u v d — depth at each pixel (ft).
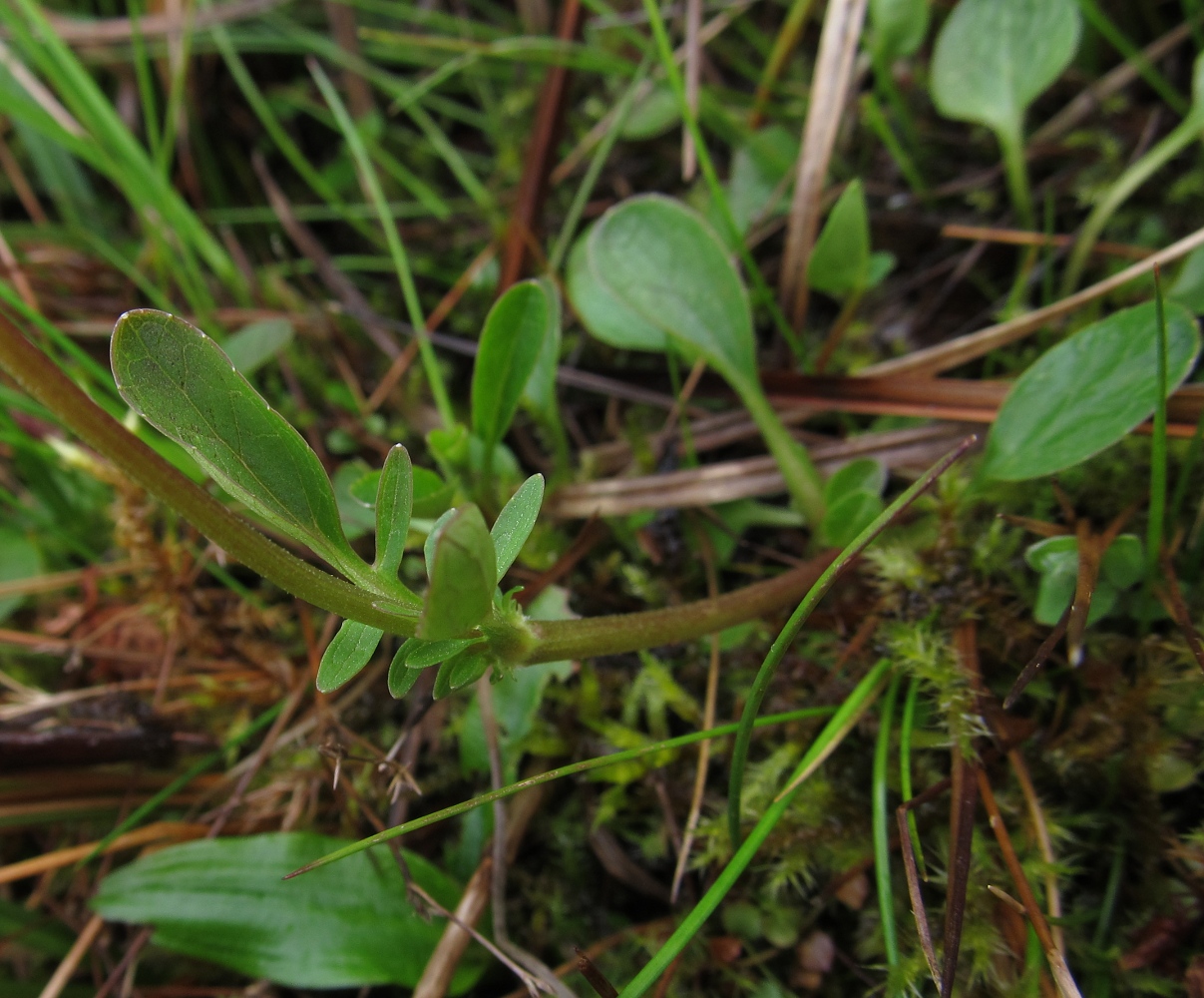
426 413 0.48
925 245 0.48
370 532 0.41
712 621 0.35
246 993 0.38
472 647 0.30
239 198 0.58
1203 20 0.46
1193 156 0.44
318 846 0.37
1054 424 0.35
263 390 0.50
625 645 0.33
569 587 0.42
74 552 0.48
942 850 0.35
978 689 0.35
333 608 0.29
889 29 0.44
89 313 0.53
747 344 0.40
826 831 0.36
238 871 0.37
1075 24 0.41
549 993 0.34
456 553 0.26
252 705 0.43
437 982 0.35
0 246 0.50
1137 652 0.36
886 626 0.37
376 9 0.55
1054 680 0.37
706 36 0.51
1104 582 0.35
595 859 0.39
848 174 0.49
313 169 0.58
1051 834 0.35
